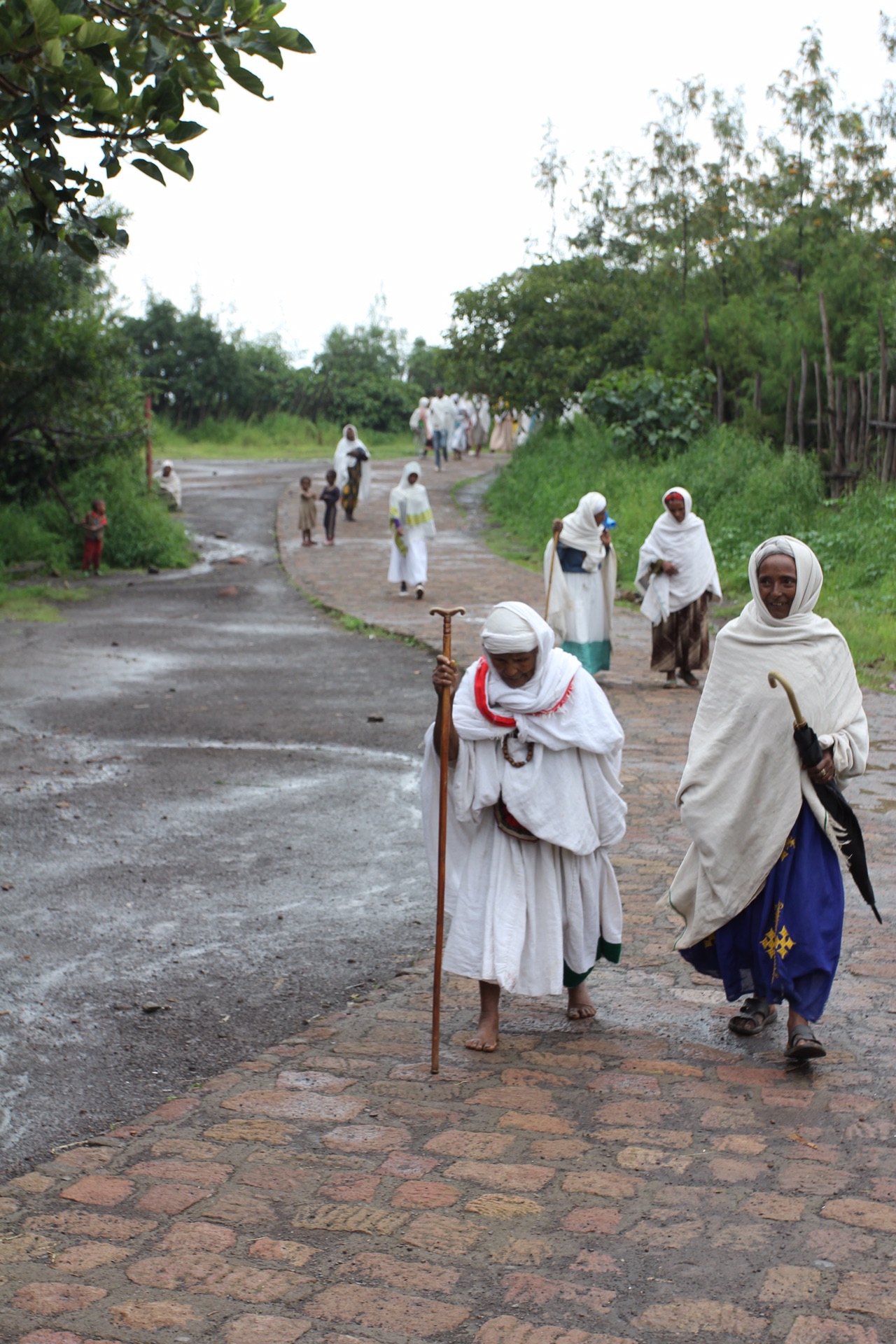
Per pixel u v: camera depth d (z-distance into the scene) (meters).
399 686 12.10
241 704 11.29
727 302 25.53
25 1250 3.37
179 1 5.32
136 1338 2.97
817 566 4.60
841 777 4.58
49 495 22.73
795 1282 3.15
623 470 22.67
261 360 48.19
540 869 4.56
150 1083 4.48
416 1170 3.74
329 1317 3.04
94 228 5.56
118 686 12.04
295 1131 4.01
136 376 24.17
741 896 4.51
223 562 22.47
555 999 5.18
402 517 17.55
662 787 8.49
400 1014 4.99
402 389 50.75
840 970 5.41
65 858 7.06
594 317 27.81
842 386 19.72
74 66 4.97
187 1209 3.55
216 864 6.97
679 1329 2.97
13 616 16.30
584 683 4.57
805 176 26.42
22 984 5.35
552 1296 3.11
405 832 7.59
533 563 20.97
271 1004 5.15
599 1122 4.05
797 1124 4.02
